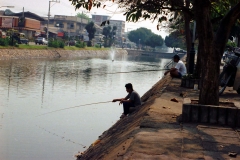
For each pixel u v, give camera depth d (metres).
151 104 9.78
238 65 12.33
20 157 9.55
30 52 54.16
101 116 15.88
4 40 50.38
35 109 17.05
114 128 10.58
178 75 15.89
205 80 7.84
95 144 9.88
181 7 8.71
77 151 10.55
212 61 7.79
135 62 65.56
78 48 79.00
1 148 10.23
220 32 7.93
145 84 30.62
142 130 6.86
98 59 68.38
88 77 33.50
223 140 6.40
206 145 6.05
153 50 135.50
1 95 20.67
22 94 21.53
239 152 5.77
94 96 22.33
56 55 62.53
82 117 15.48
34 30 79.25
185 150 5.73
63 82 28.58
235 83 12.41
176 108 9.66
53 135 12.20
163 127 7.14
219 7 10.96
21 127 13.09
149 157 5.34
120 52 108.88
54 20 104.75
